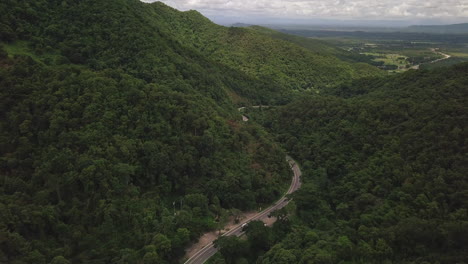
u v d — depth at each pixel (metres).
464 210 73.25
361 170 105.44
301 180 123.31
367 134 119.75
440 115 101.44
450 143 90.38
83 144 85.88
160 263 76.00
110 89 98.94
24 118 85.88
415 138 100.62
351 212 93.12
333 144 129.25
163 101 105.50
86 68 110.88
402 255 70.88
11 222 67.19
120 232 79.38
